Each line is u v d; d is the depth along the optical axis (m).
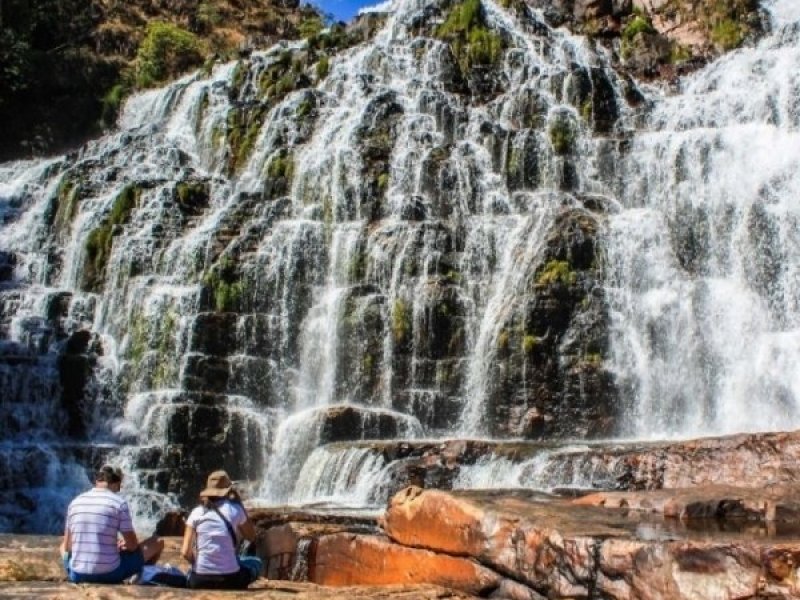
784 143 27.83
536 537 9.27
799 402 23.39
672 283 25.52
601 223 25.97
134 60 51.38
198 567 9.14
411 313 25.88
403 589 9.73
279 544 12.59
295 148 32.16
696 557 8.08
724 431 23.98
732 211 27.44
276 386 26.62
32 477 22.95
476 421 24.53
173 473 23.78
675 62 39.25
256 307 27.28
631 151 30.36
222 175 35.03
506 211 29.30
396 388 25.36
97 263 29.88
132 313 27.84
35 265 30.92
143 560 9.52
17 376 26.05
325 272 27.83
